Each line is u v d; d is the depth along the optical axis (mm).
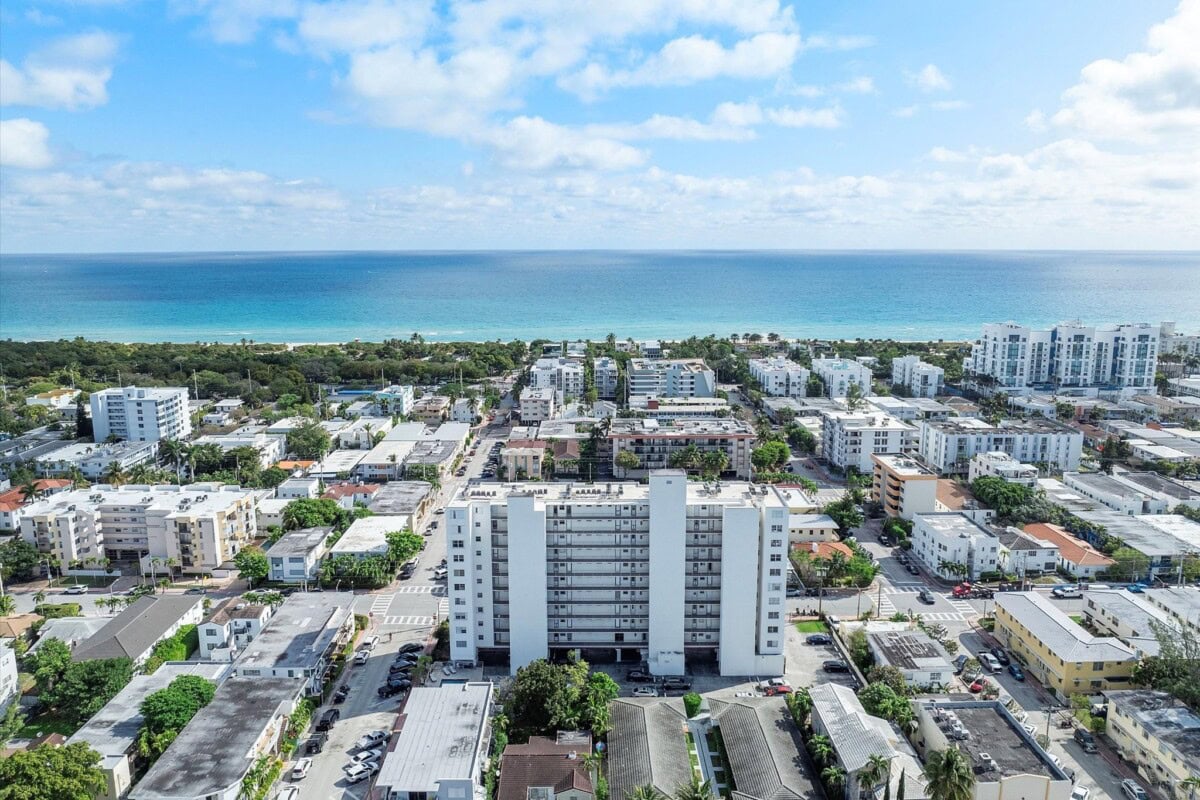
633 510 157000
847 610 185125
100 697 139500
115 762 121000
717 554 157625
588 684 142500
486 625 160125
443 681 154625
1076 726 139375
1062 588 193625
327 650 155625
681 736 133125
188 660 162500
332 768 129500
